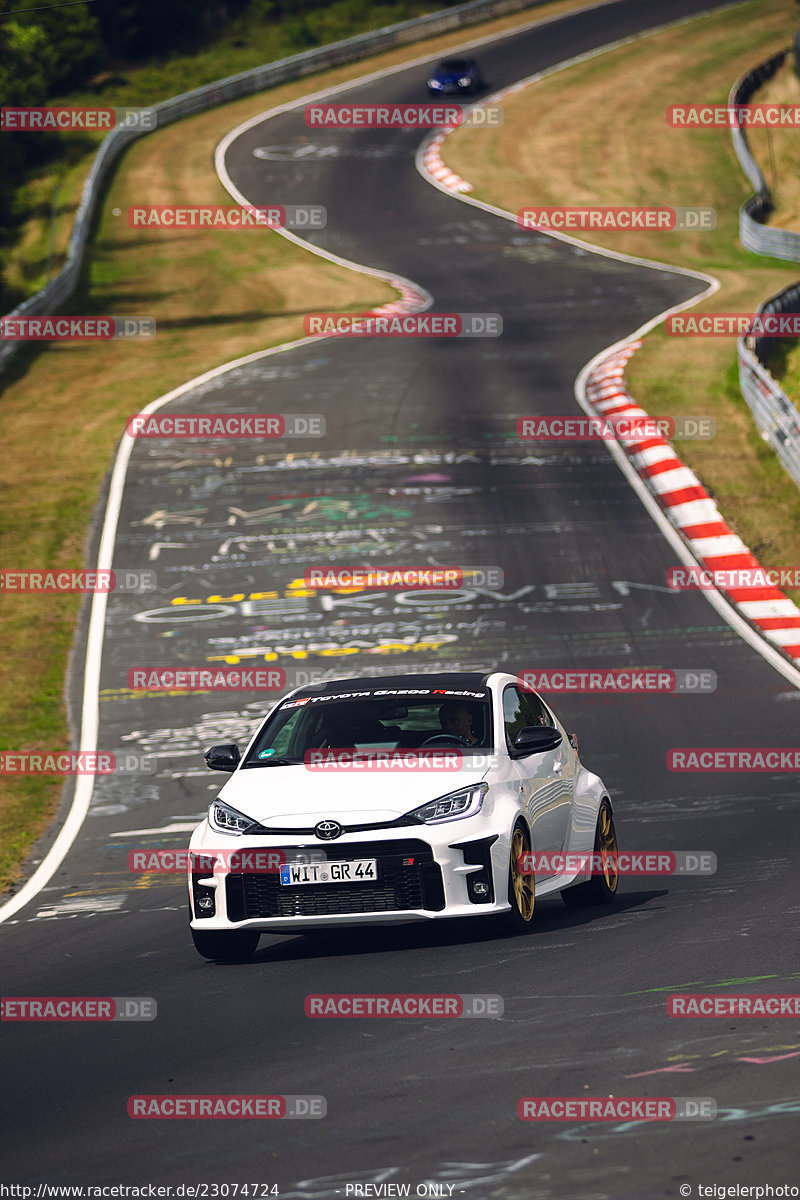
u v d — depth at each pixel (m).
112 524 99.81
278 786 32.31
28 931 39.91
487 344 146.50
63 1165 19.44
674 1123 18.94
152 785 59.53
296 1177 18.19
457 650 75.38
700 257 197.00
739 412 116.75
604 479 103.31
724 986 25.62
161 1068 23.84
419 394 128.62
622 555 89.12
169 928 38.25
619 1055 22.05
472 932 32.84
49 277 195.75
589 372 132.50
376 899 30.56
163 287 183.00
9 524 100.19
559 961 28.83
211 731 66.50
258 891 31.03
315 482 106.50
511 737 34.31
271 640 78.69
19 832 53.94
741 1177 17.06
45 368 145.62
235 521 99.19
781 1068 20.78
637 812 48.72
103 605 85.62
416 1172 17.98
